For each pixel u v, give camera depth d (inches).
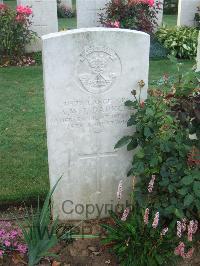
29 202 60.3
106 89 51.1
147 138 50.6
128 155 55.2
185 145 48.7
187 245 49.3
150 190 48.8
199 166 47.3
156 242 48.6
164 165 49.3
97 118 52.3
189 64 131.5
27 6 129.6
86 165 54.4
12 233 50.6
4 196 59.4
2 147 74.6
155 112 49.9
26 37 129.7
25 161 69.9
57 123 51.1
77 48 48.1
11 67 124.0
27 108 92.7
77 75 49.4
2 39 125.3
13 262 48.7
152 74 117.5
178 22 157.9
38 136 79.1
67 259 50.1
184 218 47.5
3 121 85.4
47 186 62.1
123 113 53.0
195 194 47.3
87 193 56.2
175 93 49.0
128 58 50.4
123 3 135.3
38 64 128.3
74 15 251.6
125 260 48.4
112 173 55.9
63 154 52.9
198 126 49.3
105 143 53.9
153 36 140.4
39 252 46.4
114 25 127.0
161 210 49.4
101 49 48.9
